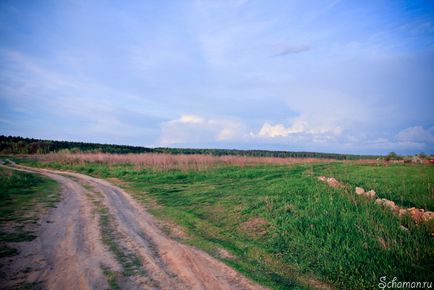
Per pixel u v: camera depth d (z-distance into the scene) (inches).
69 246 242.8
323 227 273.1
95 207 403.5
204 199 456.8
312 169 745.0
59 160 1202.0
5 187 544.1
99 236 272.8
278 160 1127.6
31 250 230.7
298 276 197.2
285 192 444.8
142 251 237.0
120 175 789.9
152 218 357.1
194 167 910.4
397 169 708.0
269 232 285.9
